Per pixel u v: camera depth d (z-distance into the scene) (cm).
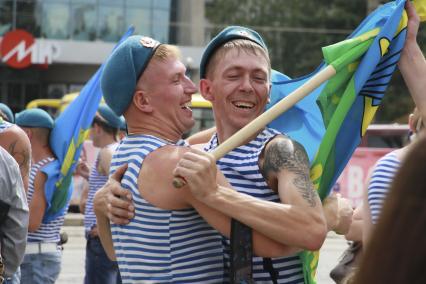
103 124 1033
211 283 446
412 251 224
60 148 862
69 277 1599
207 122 2325
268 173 448
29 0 4303
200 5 4494
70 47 4256
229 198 427
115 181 464
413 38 508
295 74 4681
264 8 4859
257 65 477
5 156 645
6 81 4447
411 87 507
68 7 4328
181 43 4466
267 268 471
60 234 905
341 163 507
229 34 486
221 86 481
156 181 443
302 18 4741
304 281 478
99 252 999
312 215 428
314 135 516
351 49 489
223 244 465
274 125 529
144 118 469
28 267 853
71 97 3045
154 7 4422
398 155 511
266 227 423
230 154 466
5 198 643
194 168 424
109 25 4375
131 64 464
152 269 445
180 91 466
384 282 226
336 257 1950
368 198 515
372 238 233
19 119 863
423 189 224
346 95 497
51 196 852
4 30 4303
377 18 507
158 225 445
